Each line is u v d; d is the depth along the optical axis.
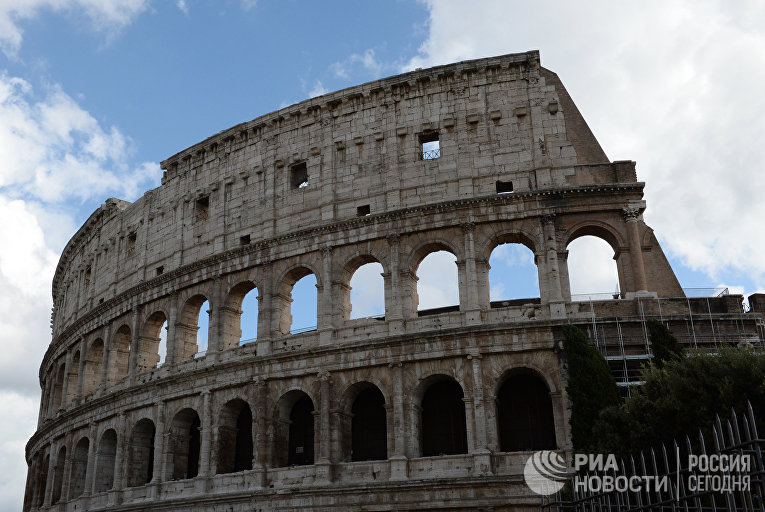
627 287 63.72
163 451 74.50
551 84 71.62
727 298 62.81
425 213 68.31
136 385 79.31
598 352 57.75
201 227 82.50
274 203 76.88
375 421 67.81
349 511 61.03
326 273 70.25
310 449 69.25
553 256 64.69
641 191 65.81
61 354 103.69
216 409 71.69
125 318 87.56
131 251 92.69
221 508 66.69
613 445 50.44
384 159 72.88
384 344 64.75
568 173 67.69
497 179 68.69
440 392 66.25
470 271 65.44
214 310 76.25
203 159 85.12
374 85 75.12
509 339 61.75
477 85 72.38
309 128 77.88
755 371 45.91
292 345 70.06
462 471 59.50
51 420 97.31
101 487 82.38
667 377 49.53
